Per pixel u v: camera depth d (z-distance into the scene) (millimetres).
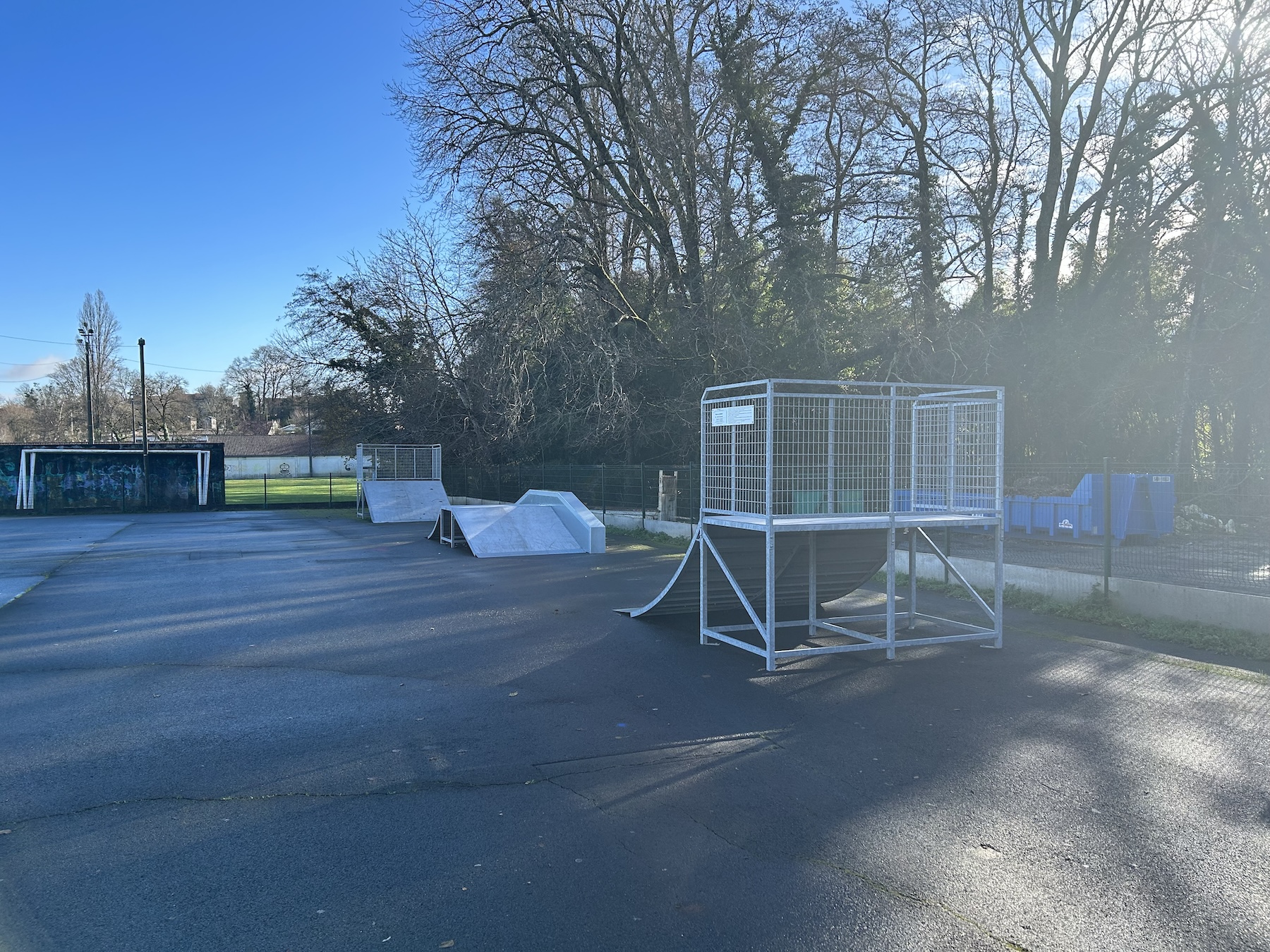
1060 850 4059
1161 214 24953
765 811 4539
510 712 6461
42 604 11688
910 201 25188
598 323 25109
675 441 26953
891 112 26922
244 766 5285
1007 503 18203
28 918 3488
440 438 36438
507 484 31531
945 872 3844
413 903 3598
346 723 6188
